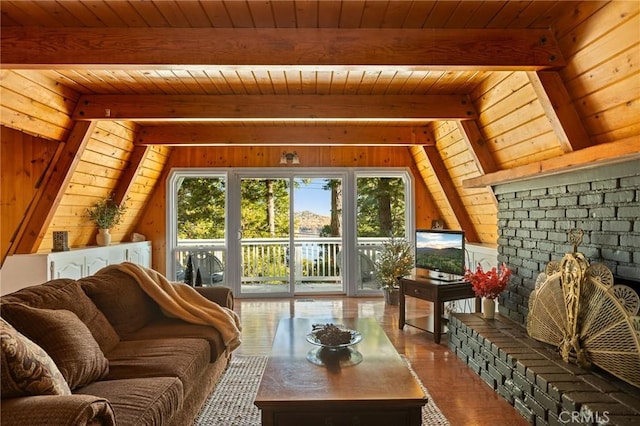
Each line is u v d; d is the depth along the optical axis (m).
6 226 3.79
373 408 1.67
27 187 3.79
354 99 3.77
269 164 5.91
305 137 4.89
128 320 2.60
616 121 2.37
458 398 2.62
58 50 2.47
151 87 3.54
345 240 6.08
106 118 3.69
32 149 3.77
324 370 1.97
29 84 3.07
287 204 6.09
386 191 6.32
